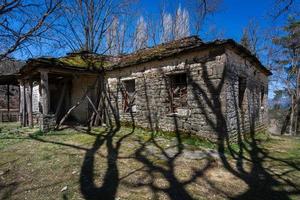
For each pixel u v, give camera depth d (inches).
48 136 321.4
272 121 959.0
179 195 139.0
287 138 384.2
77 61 420.5
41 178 166.2
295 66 767.1
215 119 261.9
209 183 158.1
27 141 289.7
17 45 247.3
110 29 879.1
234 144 269.0
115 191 143.9
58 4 254.8
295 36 734.5
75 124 430.0
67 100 503.2
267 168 192.7
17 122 544.1
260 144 299.0
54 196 137.6
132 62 353.7
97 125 416.5
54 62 349.7
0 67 408.5
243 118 314.2
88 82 452.1
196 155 225.8
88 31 758.5
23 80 446.0
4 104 741.3
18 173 176.9
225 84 254.8
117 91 397.4
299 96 746.8
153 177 167.8
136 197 135.9
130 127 374.9
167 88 316.5
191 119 287.0
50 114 359.3
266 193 143.9
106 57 471.5
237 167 193.3
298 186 155.5
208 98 269.0
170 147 258.1
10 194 140.9
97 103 426.9
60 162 202.4
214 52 264.2
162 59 317.7
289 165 202.7
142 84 351.6
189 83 288.5
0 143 277.1
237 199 135.3
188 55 289.1
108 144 273.1
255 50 842.8
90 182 158.4
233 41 249.4
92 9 754.8
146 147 258.2
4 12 228.8
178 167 190.2
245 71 323.3
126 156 222.4
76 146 263.1
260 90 418.0
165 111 319.3
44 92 350.3
